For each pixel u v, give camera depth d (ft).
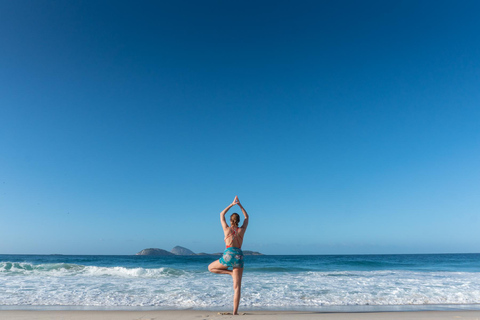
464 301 28.37
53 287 34.81
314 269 74.38
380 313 21.75
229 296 29.43
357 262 106.52
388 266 89.92
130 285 37.01
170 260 125.08
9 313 20.83
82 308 23.73
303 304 26.17
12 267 56.80
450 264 100.22
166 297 28.60
